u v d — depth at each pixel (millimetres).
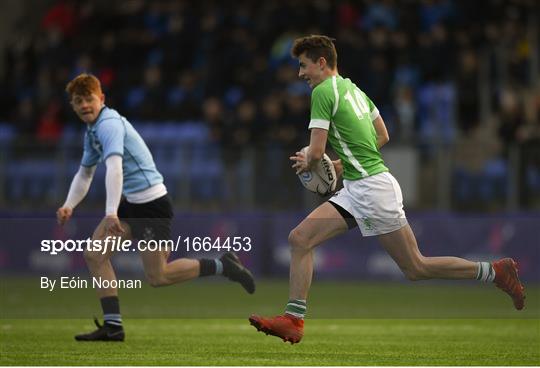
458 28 70062
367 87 63938
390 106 63625
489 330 35625
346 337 33094
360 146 27203
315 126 26859
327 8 69875
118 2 79875
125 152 30281
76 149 59688
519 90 67938
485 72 67938
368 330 35562
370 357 27688
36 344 30078
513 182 56594
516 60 68750
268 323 26875
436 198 57094
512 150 56719
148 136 65500
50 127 67688
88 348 29141
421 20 71188
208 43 70438
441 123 63656
